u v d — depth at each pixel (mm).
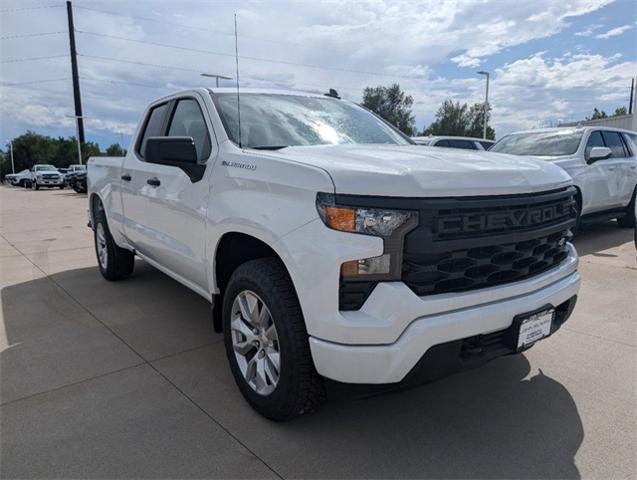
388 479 2102
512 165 2500
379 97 59812
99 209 5203
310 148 2783
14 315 4215
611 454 2248
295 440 2371
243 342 2668
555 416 2576
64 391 2857
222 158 2803
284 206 2246
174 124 3658
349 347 2033
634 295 4598
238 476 2119
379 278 2031
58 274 5715
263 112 3250
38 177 33875
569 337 3623
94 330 3844
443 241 2068
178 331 3812
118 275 5207
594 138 7375
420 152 2689
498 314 2197
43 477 2111
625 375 3025
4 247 7750
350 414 2602
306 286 2111
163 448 2311
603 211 7668
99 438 2389
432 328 2025
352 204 2025
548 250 2574
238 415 2590
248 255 2799
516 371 3090
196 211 2984
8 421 2541
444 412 2625
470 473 2135
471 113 60531
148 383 2955
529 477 2105
